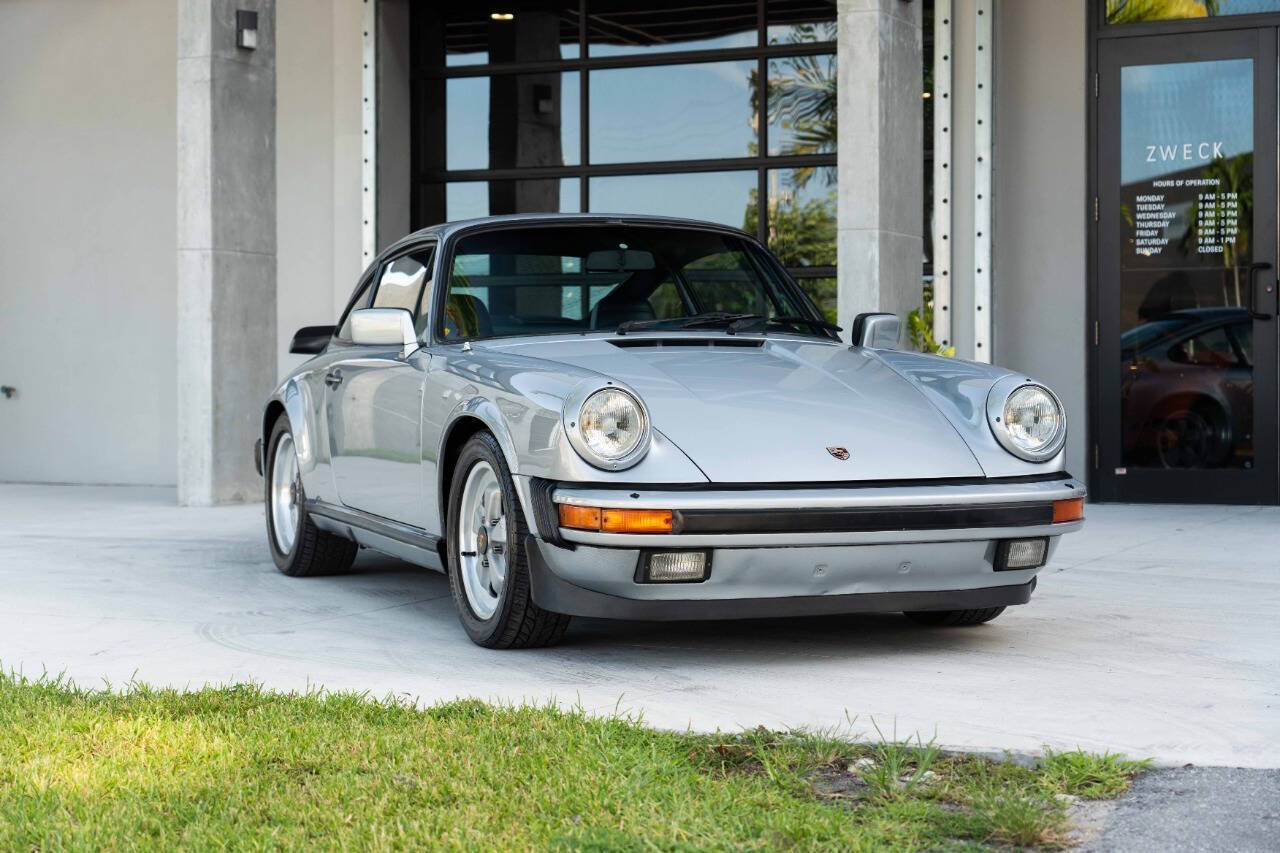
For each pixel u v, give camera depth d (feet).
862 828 8.15
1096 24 26.96
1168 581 17.72
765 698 11.75
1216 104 26.35
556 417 12.42
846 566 12.53
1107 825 8.43
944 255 27.63
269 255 29.27
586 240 16.33
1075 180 27.09
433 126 33.17
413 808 8.55
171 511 27.61
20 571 19.53
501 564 13.91
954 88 27.58
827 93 30.01
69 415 35.37
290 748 9.75
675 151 31.24
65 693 11.60
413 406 15.24
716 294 16.37
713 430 12.73
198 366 28.25
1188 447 26.66
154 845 8.04
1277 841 8.12
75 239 35.14
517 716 10.52
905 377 14.44
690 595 12.40
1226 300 26.37
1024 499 12.92
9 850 7.96
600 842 7.82
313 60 32.68
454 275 15.92
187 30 28.07
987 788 8.94
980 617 14.74
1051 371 27.43
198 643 14.39
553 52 32.19
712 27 30.83
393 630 15.10
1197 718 10.93
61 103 35.17
